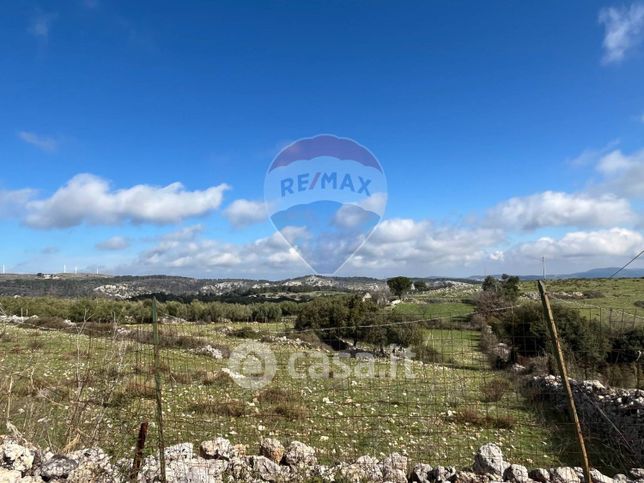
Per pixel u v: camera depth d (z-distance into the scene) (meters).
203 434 8.40
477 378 15.60
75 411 5.80
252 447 7.86
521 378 15.30
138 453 5.19
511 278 38.25
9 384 6.44
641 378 12.20
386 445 8.33
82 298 21.97
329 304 22.48
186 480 5.28
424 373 16.66
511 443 8.88
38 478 4.78
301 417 9.98
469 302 31.95
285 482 5.73
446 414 10.75
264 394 12.05
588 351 14.08
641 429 8.37
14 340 11.64
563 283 43.03
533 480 5.82
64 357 11.00
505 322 17.78
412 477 6.02
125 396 6.43
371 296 32.19
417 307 29.14
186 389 12.27
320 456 7.55
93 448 5.37
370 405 11.53
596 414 10.40
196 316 18.80
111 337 6.89
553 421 10.58
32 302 27.77
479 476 5.79
